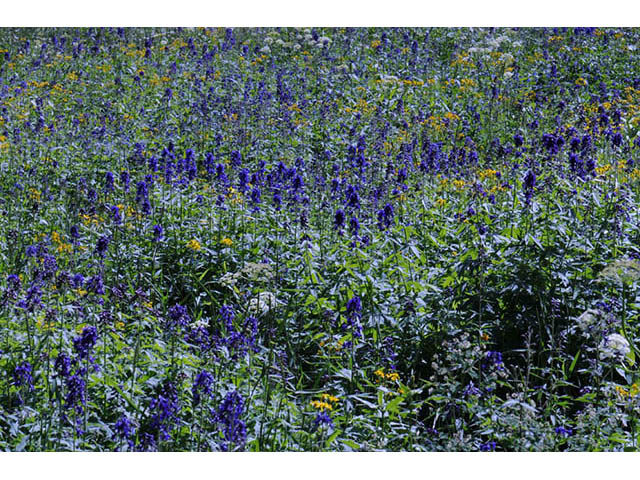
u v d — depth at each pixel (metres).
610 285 7.46
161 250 9.20
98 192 11.09
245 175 9.67
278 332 7.58
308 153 13.60
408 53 19.88
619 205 8.41
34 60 19.09
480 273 7.66
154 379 6.12
